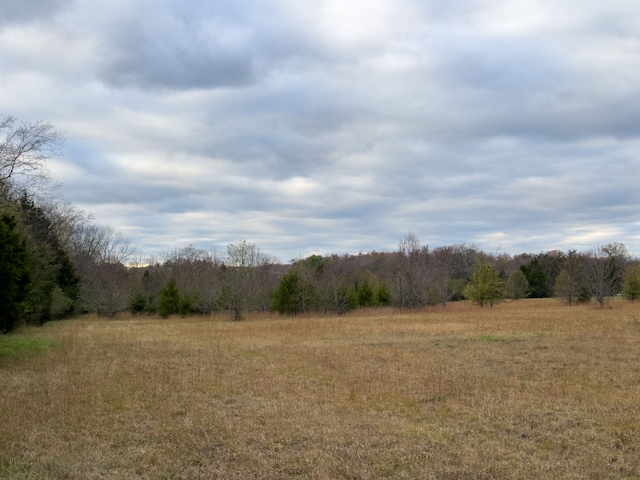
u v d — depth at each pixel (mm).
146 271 56750
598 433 7785
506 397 10219
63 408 9352
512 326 24500
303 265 53812
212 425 8391
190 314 42094
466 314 35188
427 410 9406
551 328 23062
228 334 24266
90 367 14156
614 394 10242
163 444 7516
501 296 46156
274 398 10430
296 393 10875
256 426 8352
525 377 12344
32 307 28625
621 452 6977
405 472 6340
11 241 20328
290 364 14711
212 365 14625
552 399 9930
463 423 8531
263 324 30500
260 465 6664
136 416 9031
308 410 9406
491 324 25938
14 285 21500
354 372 13312
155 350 18266
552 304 47969
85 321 37125
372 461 6762
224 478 6258
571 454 6969
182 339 22250
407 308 44125
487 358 15297
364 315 39250
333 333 23969
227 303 37344
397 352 17000
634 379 11664
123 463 6738
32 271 24750
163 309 41594
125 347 19156
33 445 7336
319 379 12414
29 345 18922
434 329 24391
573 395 10227
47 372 13227
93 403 9820
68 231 46469
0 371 13305
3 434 7715
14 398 10047
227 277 42250
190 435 7855
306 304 41281
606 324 23781
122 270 54688
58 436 7828
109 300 41406
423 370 13516
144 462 6777
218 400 10234
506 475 6223
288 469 6512
